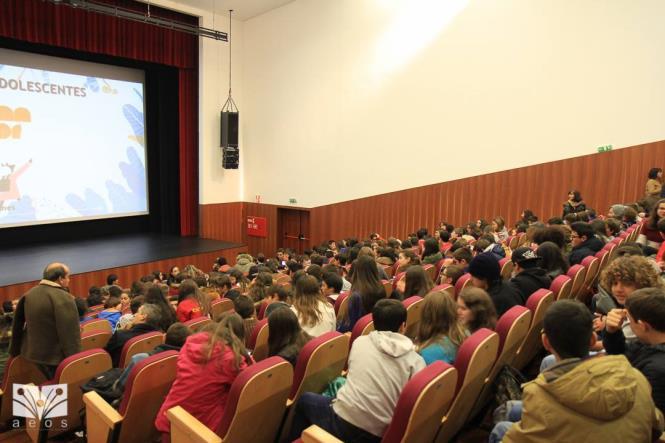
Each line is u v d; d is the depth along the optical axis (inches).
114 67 434.0
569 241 171.0
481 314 93.4
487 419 98.4
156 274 290.7
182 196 468.4
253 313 123.6
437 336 85.7
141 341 113.8
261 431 81.0
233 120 459.8
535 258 118.6
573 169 278.8
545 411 52.1
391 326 78.4
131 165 454.6
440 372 68.0
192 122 466.3
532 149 293.1
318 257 218.5
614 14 257.6
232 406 72.8
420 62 340.2
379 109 367.9
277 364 76.3
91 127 421.4
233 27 465.4
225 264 312.2
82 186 418.3
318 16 402.9
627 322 80.4
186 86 457.7
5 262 339.6
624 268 82.1
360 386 73.1
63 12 363.9
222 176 478.0
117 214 447.5
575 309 56.7
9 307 204.4
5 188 370.6
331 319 117.6
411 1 341.4
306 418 83.5
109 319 169.6
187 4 426.9
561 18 275.9
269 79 452.1
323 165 413.7
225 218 483.8
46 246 399.5
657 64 247.0
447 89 327.6
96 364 110.5
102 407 91.5
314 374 88.9
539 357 123.0
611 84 261.9
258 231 480.4
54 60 393.1
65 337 122.3
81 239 435.5
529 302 103.3
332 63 396.5
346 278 187.9
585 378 50.4
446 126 330.6
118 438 89.6
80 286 318.3
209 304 155.1
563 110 279.4
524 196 298.7
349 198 395.5
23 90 376.2
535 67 287.7
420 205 349.7
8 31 338.6
